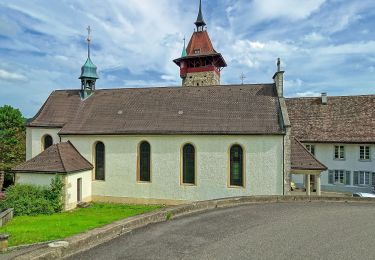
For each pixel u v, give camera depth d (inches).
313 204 581.9
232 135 903.7
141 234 359.3
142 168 993.5
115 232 347.3
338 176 1348.4
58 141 1096.2
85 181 991.0
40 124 1112.2
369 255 312.2
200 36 1565.0
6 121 1481.3
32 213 831.1
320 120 1428.4
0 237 446.6
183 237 355.6
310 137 1387.8
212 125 938.7
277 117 916.0
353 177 1317.7
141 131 976.3
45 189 884.0
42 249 266.2
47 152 960.3
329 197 616.4
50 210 846.5
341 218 469.1
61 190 882.8
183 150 953.5
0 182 1380.4
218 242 342.3
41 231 609.6
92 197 1026.1
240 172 906.1
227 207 538.3
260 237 365.1
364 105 1397.6
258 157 884.0
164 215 436.8
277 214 490.0
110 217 787.4
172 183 955.3
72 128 1063.0
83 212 870.4
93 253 290.8
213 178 919.7
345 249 329.1
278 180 868.0
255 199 591.2
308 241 353.7
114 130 1008.2
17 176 915.4
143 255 293.3
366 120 1349.7
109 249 304.2
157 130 966.4
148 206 954.1
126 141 1000.2
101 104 1144.2
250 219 453.4
